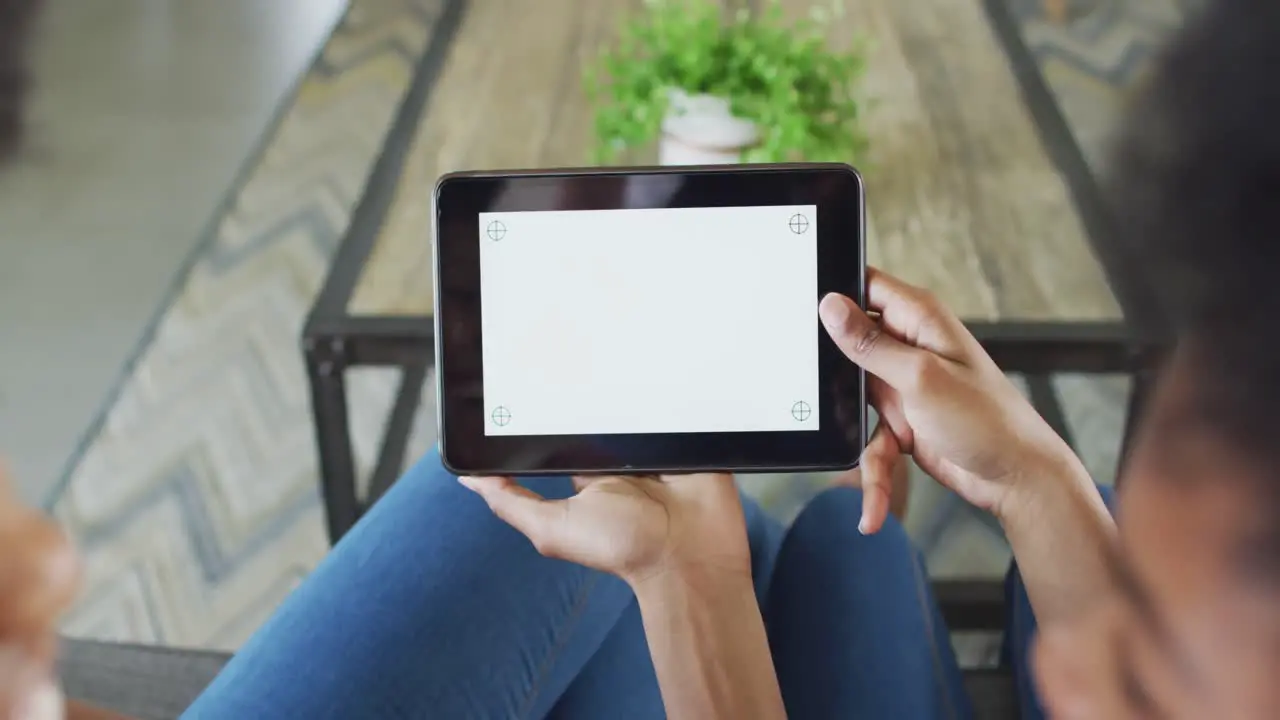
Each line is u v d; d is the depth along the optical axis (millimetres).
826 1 1623
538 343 650
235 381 1668
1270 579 149
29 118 2301
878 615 730
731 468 653
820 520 817
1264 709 156
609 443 656
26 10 2695
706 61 1122
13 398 1653
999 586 1255
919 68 1447
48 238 1973
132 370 1686
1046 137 1308
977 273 1104
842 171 631
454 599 669
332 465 1156
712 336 648
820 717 670
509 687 655
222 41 2596
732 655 569
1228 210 131
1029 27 2432
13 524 189
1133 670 180
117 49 2559
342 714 590
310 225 1974
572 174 637
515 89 1416
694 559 596
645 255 643
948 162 1263
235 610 1350
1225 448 147
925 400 594
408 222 1194
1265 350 137
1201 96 132
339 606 651
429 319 1074
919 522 1395
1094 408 1554
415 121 1354
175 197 2076
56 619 189
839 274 644
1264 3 127
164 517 1463
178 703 810
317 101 2320
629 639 734
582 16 1594
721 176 634
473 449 659
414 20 2586
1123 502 170
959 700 704
